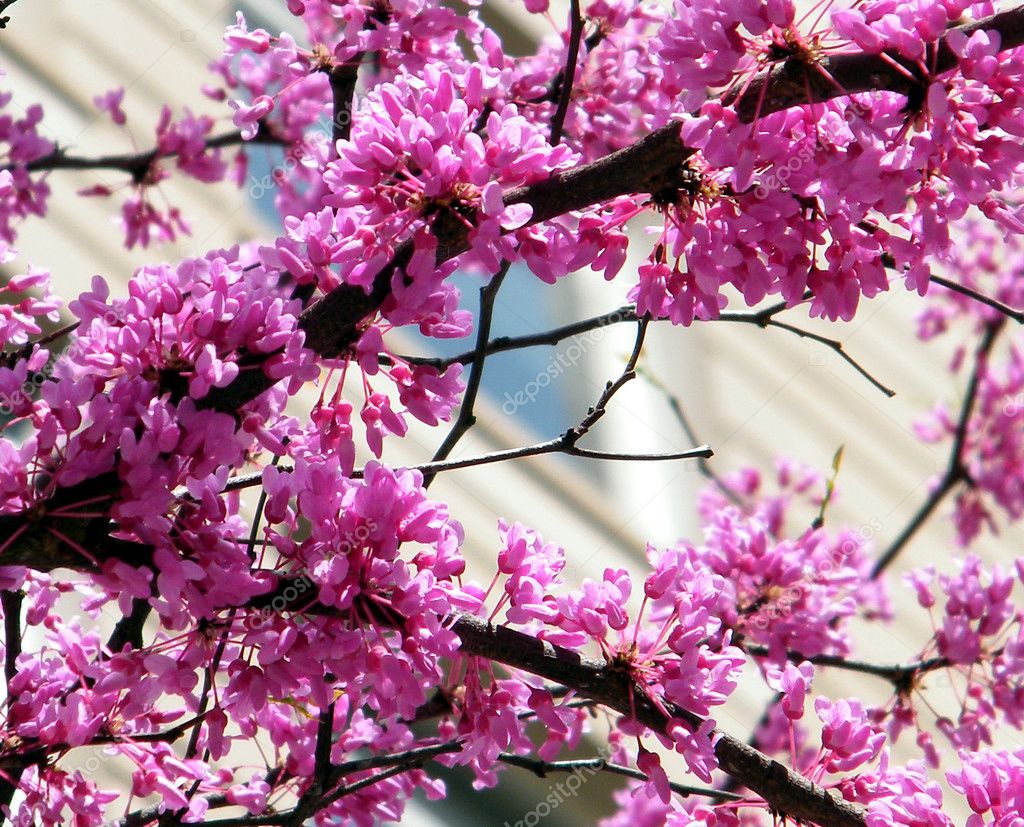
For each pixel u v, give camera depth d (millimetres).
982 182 2490
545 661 2668
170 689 2473
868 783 2793
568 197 2666
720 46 2488
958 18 2549
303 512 2395
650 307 2818
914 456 10078
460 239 2611
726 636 2828
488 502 8133
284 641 2363
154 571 2395
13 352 3092
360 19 3377
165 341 2549
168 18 8305
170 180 7379
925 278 2752
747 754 2705
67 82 7707
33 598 3211
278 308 2521
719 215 2678
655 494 8914
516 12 9773
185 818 3084
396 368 2822
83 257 7129
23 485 2307
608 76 4414
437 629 2418
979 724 4891
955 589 5047
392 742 3619
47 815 2848
